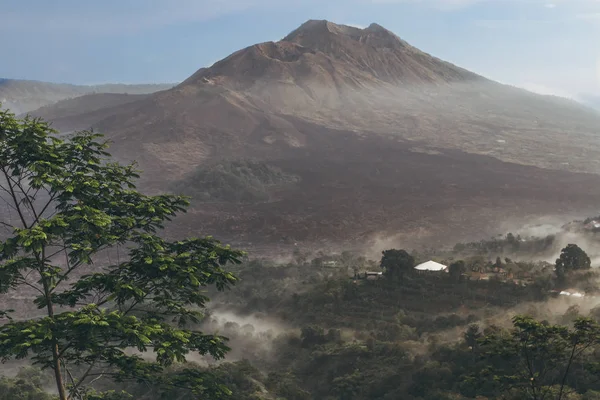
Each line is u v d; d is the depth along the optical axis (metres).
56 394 75.75
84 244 24.27
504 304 92.88
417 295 102.00
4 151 24.91
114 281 25.34
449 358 69.75
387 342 82.25
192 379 26.42
